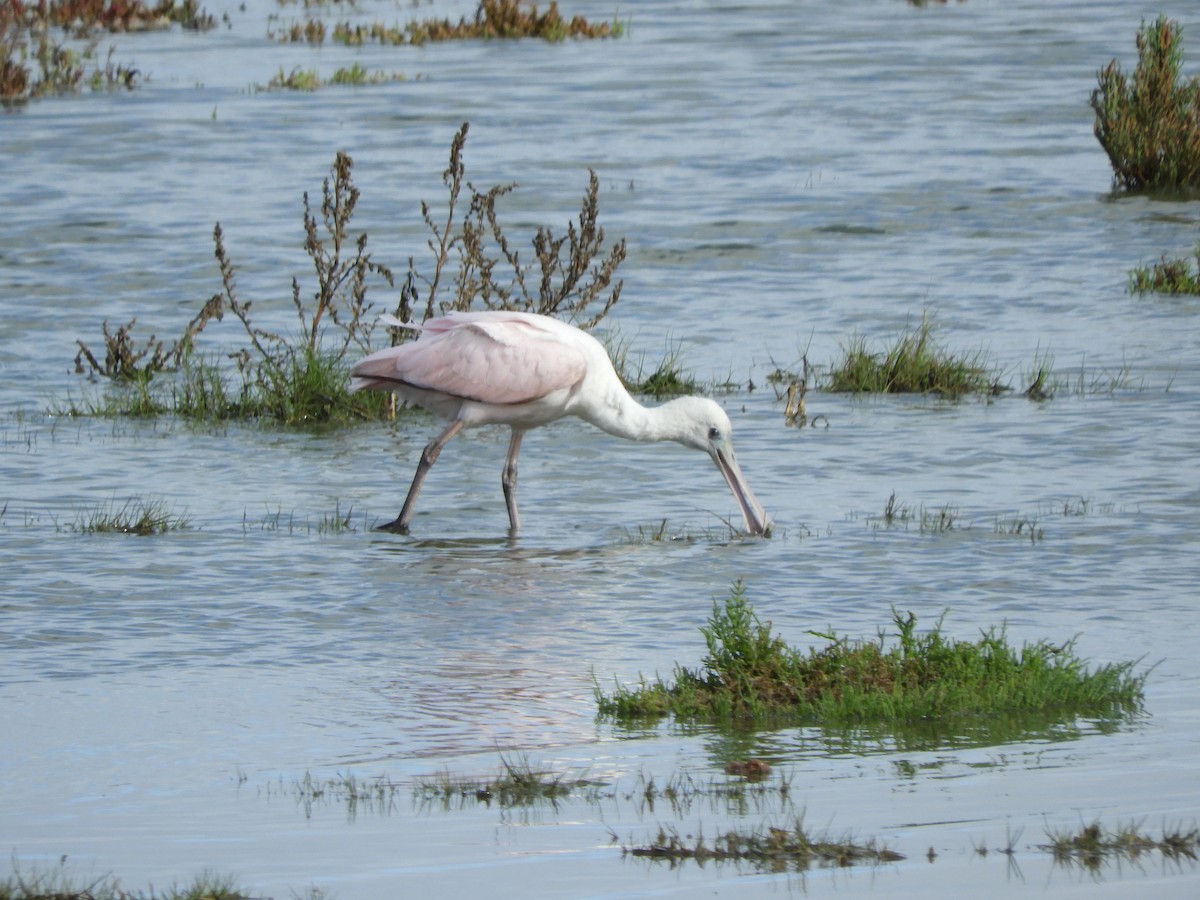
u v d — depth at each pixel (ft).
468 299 64.80
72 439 58.44
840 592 42.24
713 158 106.22
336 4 186.80
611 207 94.38
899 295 77.25
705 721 34.14
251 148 110.52
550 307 64.64
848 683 34.83
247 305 64.69
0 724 33.94
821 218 91.40
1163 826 27.66
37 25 167.63
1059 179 99.71
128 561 45.19
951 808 28.81
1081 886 25.22
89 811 29.48
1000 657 35.50
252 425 61.11
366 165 105.29
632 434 50.67
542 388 49.34
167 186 100.17
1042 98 123.03
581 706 34.94
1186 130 96.78
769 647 35.65
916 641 36.24
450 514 50.31
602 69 139.74
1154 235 87.15
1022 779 30.25
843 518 48.83
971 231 88.48
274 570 44.60
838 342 70.08
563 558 45.70
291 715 34.42
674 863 26.66
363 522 49.47
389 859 26.99
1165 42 98.89
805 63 140.05
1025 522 47.67
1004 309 74.69
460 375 49.42
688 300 77.36
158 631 39.91
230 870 26.61
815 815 28.60
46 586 43.04
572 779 30.76
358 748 32.58
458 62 145.69
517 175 102.01
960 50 144.05
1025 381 63.62
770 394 63.46
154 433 59.57
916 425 58.85
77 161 106.93
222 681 36.55
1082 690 34.71
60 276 81.41
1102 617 40.04
